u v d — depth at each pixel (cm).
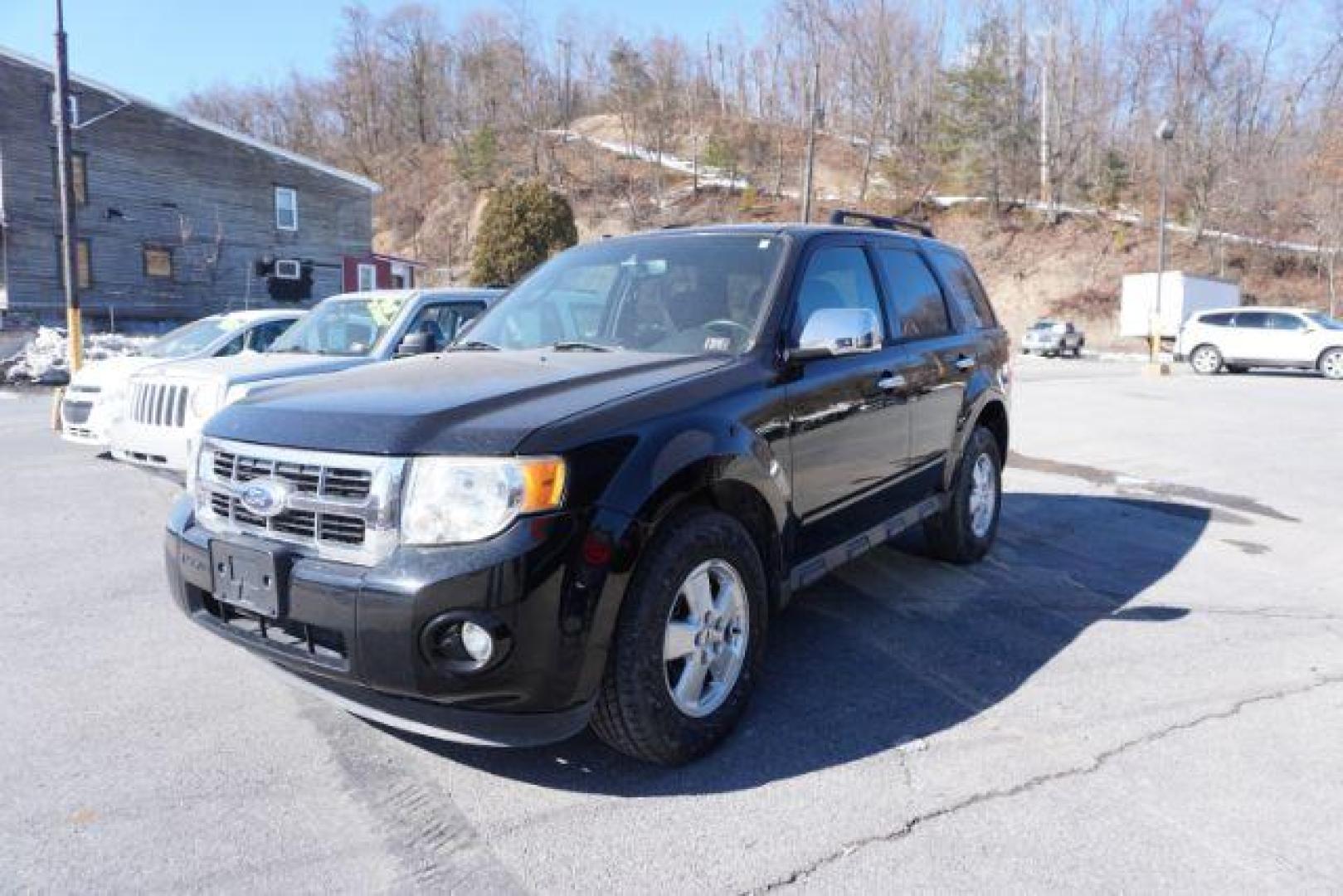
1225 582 536
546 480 270
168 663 408
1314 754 326
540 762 320
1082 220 4969
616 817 285
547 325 430
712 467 310
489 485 267
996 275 4747
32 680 389
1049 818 286
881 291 463
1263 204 4656
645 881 254
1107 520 690
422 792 300
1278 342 2298
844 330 356
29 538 629
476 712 271
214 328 1015
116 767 315
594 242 480
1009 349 607
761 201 5900
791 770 314
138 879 254
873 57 6047
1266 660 414
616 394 312
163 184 3138
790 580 367
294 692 377
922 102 5797
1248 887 252
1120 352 3869
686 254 422
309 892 250
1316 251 4431
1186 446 1056
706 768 315
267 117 9244
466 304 845
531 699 269
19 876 255
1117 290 4462
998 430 589
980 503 564
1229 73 5144
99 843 271
